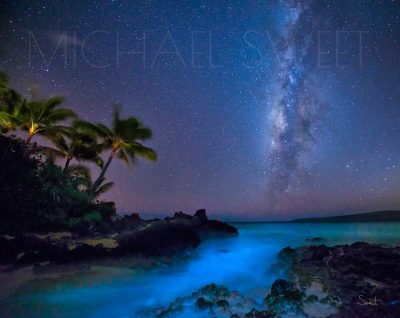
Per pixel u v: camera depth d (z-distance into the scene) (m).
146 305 8.70
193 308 7.74
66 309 8.19
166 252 14.77
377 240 21.83
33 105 24.09
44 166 20.77
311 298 7.72
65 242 14.49
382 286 8.26
